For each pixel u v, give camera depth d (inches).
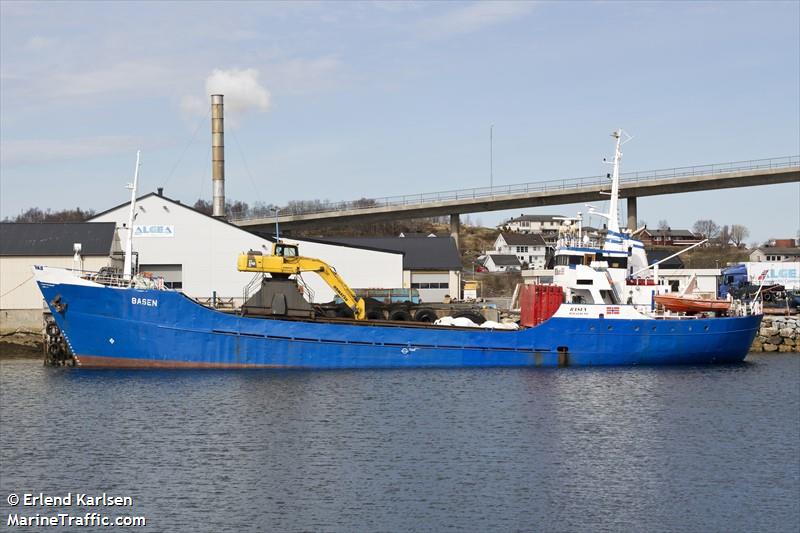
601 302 2218.3
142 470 1298.0
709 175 4426.7
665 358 2186.3
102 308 2033.7
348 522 1091.9
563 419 1604.3
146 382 1924.2
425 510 1133.7
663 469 1311.5
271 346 2058.3
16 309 2778.1
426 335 2096.5
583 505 1157.7
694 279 2372.0
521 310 2219.5
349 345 2082.9
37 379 1999.3
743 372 2138.3
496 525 1087.0
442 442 1438.2
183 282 2979.8
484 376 2011.6
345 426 1535.4
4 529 1091.9
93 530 1078.4
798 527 1088.2
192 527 1080.2
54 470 1304.1
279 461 1331.2
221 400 1743.4
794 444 1453.0
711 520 1111.0
